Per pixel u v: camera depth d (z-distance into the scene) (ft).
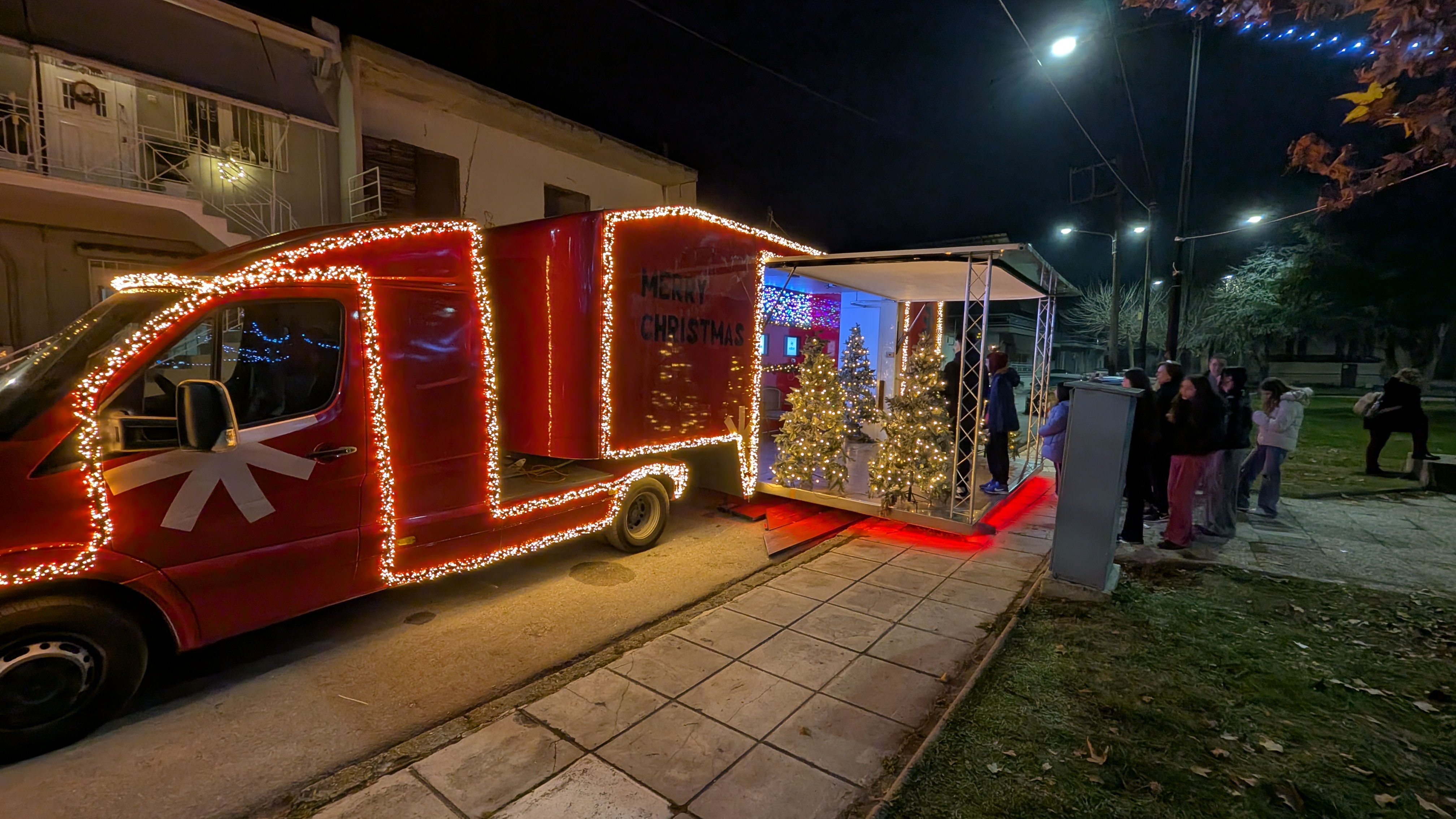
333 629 14.20
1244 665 12.50
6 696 9.23
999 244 19.66
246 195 30.14
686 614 15.21
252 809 8.66
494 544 15.49
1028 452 30.71
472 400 14.76
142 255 30.14
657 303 18.62
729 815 8.38
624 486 18.61
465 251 14.64
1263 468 24.80
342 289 12.53
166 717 10.78
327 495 12.31
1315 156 7.77
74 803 8.70
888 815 8.33
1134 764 9.45
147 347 10.42
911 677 12.08
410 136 34.68
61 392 9.77
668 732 10.25
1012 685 11.69
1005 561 19.06
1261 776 9.25
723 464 23.09
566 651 13.33
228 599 11.14
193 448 10.37
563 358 17.19
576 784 8.99
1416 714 10.94
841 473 23.79
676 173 49.83
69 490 9.47
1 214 26.18
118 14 24.90
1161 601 15.83
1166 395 23.72
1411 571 18.26
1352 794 8.89
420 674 12.34
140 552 10.11
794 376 36.40
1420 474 30.53
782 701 11.20
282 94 29.14
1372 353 96.89
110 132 27.35
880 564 18.69
